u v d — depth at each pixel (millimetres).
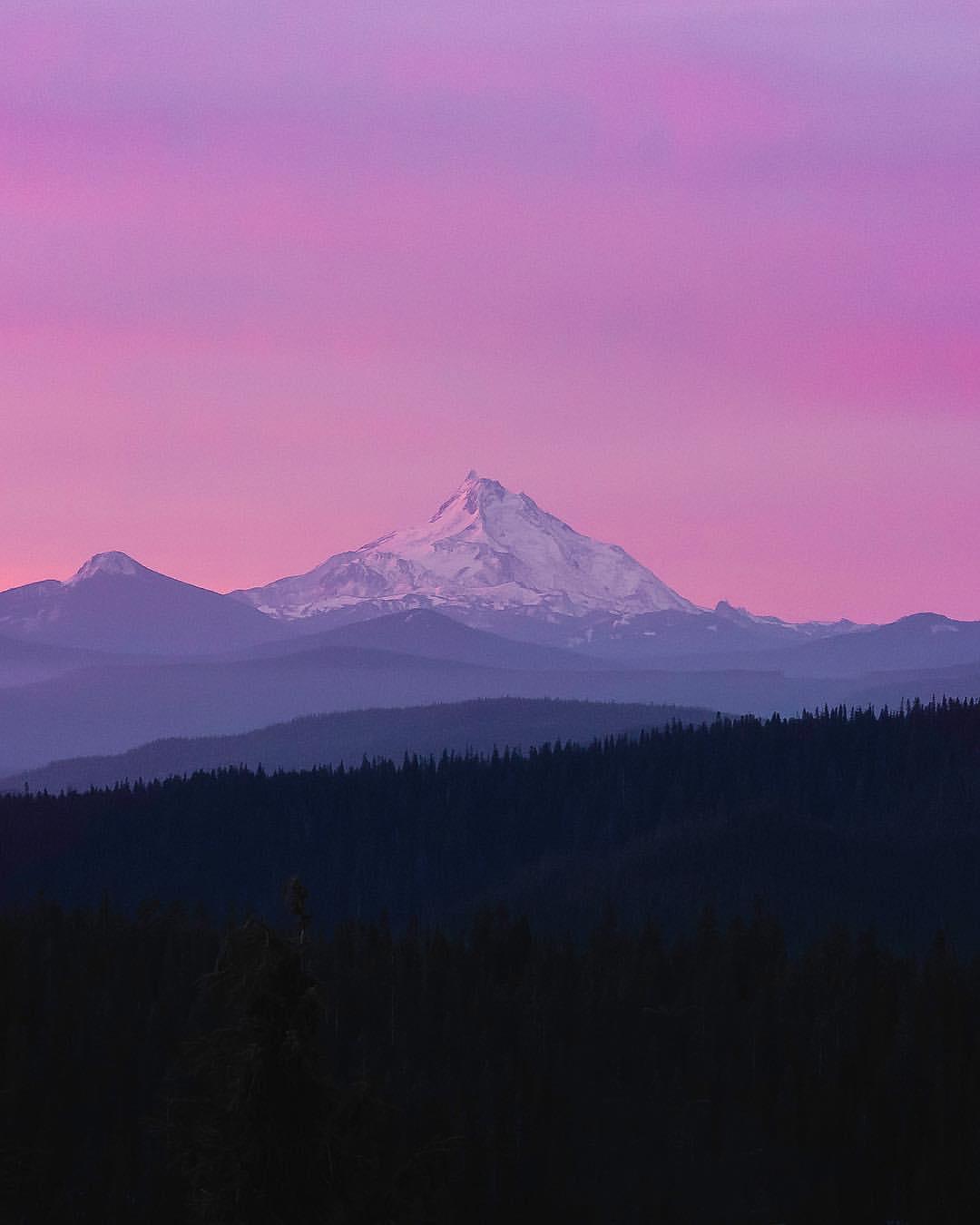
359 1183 165000
